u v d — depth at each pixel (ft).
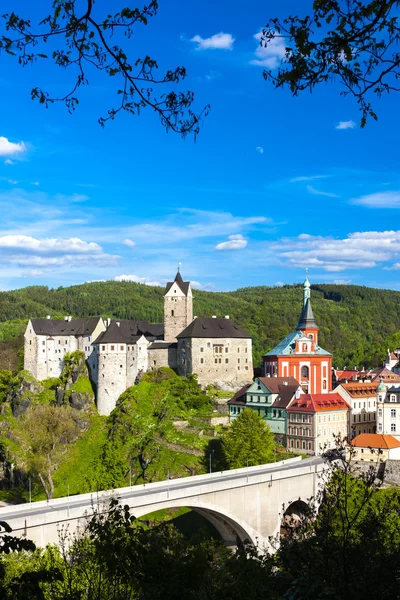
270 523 394.11
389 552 91.15
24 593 85.97
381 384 564.71
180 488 351.67
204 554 87.71
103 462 507.71
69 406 631.15
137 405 605.73
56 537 284.82
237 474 407.64
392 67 69.82
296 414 552.00
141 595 84.64
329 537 93.20
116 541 90.22
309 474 421.59
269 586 88.84
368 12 68.74
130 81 72.08
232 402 605.31
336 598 82.28
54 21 69.77
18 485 542.98
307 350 640.17
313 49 71.15
